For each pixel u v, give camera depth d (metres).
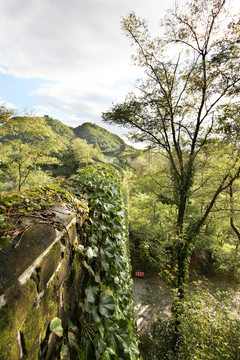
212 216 7.08
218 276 10.96
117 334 1.08
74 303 1.02
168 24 5.94
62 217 0.89
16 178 11.89
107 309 1.12
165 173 7.73
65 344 0.81
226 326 3.54
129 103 6.57
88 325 1.01
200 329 3.68
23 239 0.60
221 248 10.85
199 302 4.30
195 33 5.71
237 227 10.88
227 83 5.43
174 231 6.60
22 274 0.51
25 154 11.62
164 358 5.01
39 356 0.60
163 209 13.48
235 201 7.05
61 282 0.83
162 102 6.32
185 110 6.37
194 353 3.51
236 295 8.65
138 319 7.09
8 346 0.44
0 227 0.59
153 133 7.09
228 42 5.18
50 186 1.24
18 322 0.48
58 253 0.79
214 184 6.80
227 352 3.11
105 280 1.47
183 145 6.95
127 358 1.02
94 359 0.86
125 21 6.04
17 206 0.79
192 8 5.47
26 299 0.53
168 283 6.82
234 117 5.23
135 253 11.30
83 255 1.18
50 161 12.93
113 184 2.65
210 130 6.04
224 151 5.95
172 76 6.34
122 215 2.34
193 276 10.98
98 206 1.74
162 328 5.93
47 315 0.68
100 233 1.59
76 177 1.96
